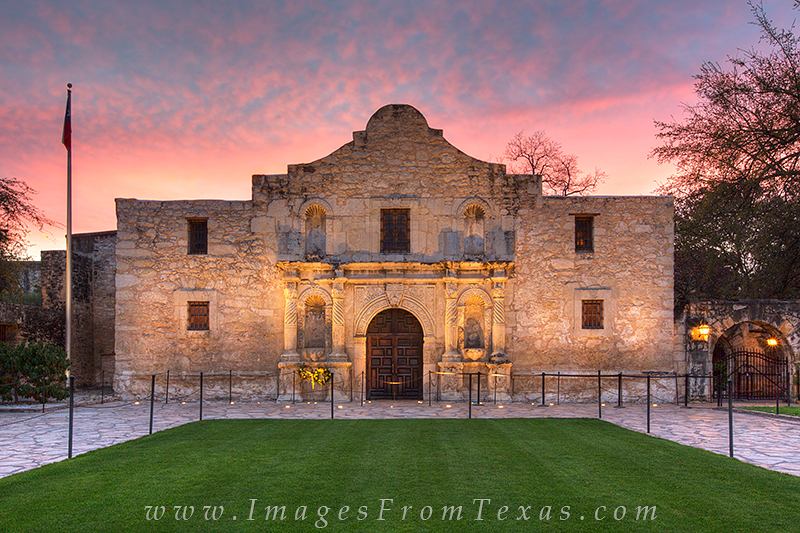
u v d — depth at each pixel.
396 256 17.94
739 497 6.86
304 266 17.50
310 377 17.16
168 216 18.16
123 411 15.09
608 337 17.70
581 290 17.80
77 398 17.66
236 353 17.73
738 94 19.44
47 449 9.85
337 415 14.27
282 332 17.75
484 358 17.50
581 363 17.61
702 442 10.56
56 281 21.41
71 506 6.46
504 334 17.45
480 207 18.06
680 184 22.17
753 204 19.09
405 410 15.27
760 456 9.35
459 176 18.12
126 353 17.80
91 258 23.05
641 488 7.23
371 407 15.95
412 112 18.28
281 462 8.59
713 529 5.82
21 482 7.47
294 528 5.80
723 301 18.09
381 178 18.11
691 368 17.72
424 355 17.59
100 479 7.61
